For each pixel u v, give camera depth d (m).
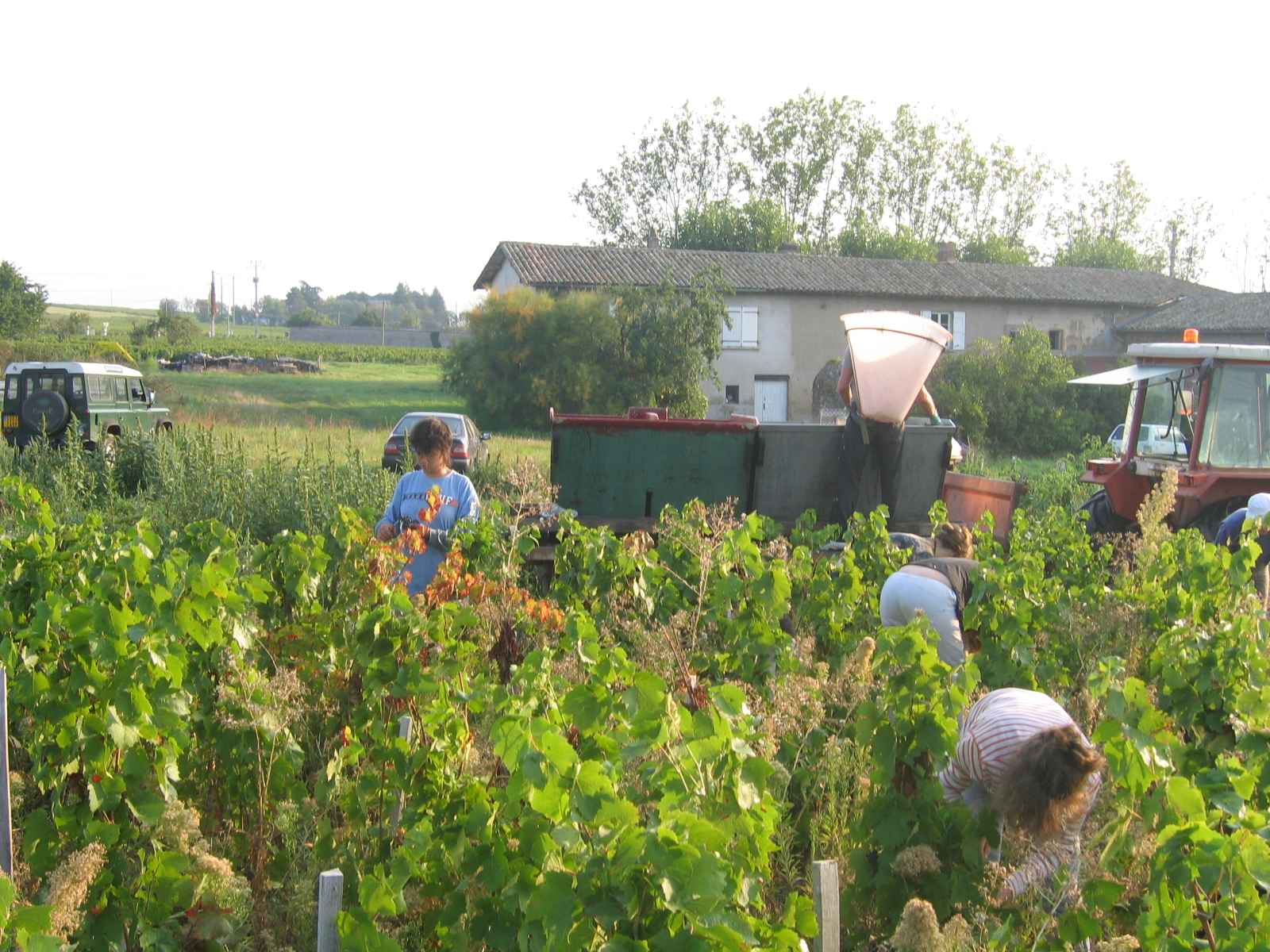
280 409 36.31
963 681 3.44
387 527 5.21
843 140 62.56
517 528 6.54
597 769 2.45
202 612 3.77
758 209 56.19
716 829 2.42
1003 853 3.26
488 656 4.90
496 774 3.63
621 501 8.45
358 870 3.28
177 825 3.31
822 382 34.56
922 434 8.80
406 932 3.09
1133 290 39.78
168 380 46.69
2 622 4.23
